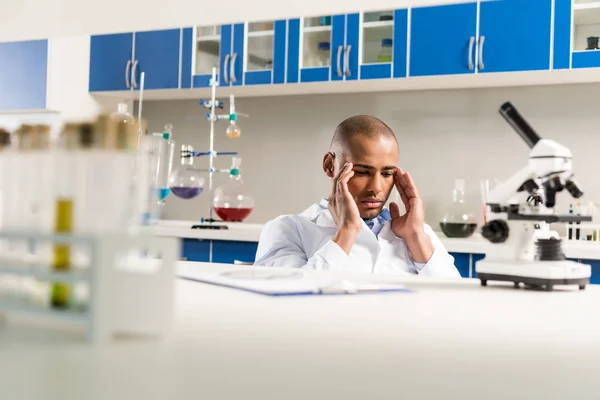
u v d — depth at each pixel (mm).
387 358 659
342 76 4059
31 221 677
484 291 1308
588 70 3547
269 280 1339
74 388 475
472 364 644
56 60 4855
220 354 638
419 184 4281
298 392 507
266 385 522
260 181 4711
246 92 4633
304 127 4605
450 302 1127
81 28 2188
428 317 952
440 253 2014
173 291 694
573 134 3916
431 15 3832
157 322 683
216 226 3879
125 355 601
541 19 3584
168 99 5016
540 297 1234
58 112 4961
